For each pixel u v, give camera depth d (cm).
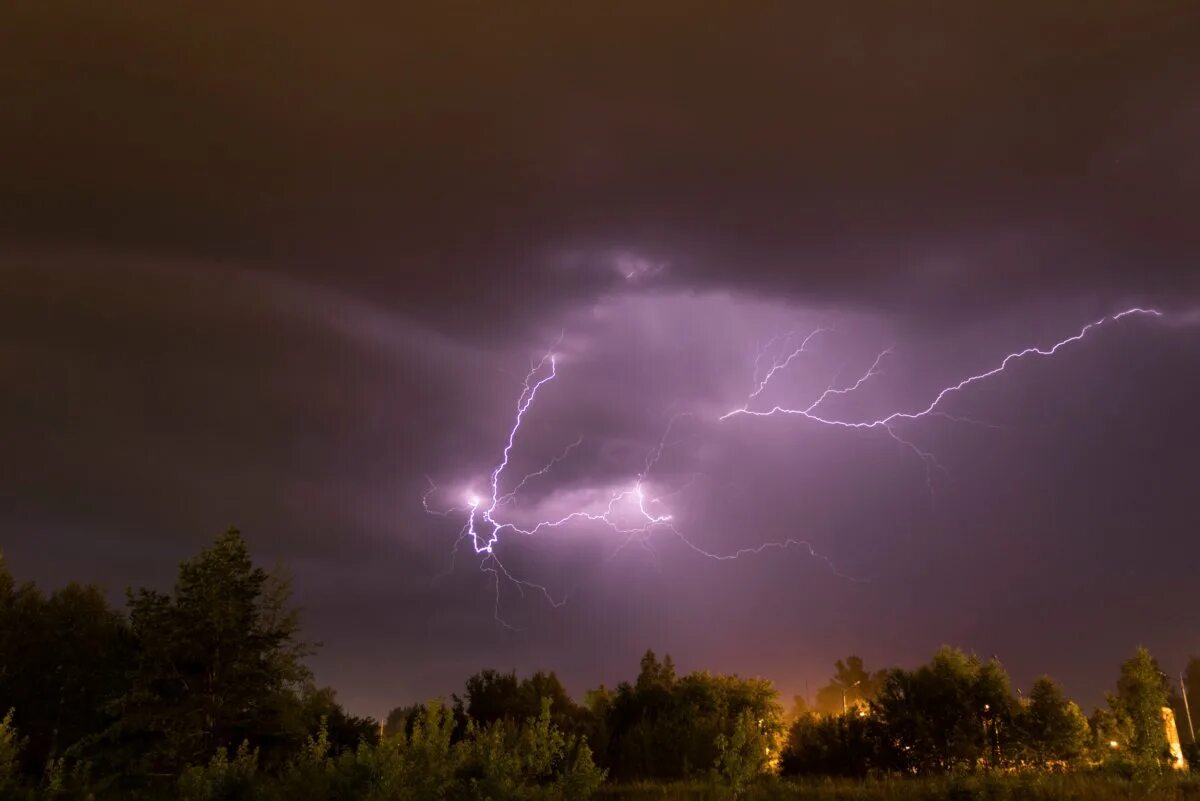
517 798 1284
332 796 1184
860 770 2508
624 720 3375
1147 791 1648
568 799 1580
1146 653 2089
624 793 1961
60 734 2227
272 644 2038
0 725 1331
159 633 1936
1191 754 2005
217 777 1274
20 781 1327
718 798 1819
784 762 2669
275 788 1250
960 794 1667
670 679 5119
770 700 3456
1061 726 2338
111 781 1702
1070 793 1636
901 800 1712
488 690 3441
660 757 2719
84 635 2416
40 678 2352
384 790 1163
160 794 1667
